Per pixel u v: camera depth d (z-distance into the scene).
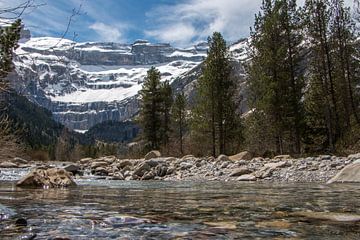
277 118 29.83
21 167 32.62
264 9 33.59
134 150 53.47
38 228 4.31
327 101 30.23
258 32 33.59
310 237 3.78
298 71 32.00
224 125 37.47
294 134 31.64
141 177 18.42
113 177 18.73
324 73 31.75
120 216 5.19
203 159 25.02
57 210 5.98
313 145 32.78
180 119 54.56
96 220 4.84
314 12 31.88
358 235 3.85
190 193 9.41
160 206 6.55
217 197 8.21
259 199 7.62
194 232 4.09
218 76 37.34
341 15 32.41
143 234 3.98
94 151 79.06
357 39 32.41
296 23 32.00
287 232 4.06
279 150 30.77
